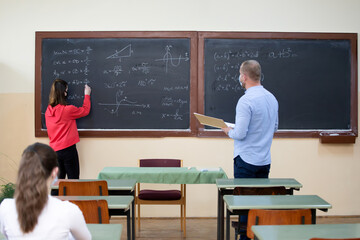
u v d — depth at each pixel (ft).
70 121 13.48
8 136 14.29
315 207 7.59
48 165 4.79
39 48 14.03
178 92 14.29
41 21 14.14
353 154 14.64
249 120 9.71
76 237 5.08
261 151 9.97
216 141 14.39
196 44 14.17
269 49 14.28
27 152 4.75
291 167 14.53
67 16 14.14
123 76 14.24
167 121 14.35
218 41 14.23
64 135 13.37
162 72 14.25
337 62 14.42
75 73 14.16
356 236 5.95
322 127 14.49
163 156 14.39
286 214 6.89
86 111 13.82
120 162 14.37
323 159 14.57
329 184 14.61
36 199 4.61
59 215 4.78
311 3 14.33
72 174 13.69
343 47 14.42
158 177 11.48
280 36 14.23
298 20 14.33
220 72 14.26
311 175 14.57
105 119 14.28
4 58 14.15
